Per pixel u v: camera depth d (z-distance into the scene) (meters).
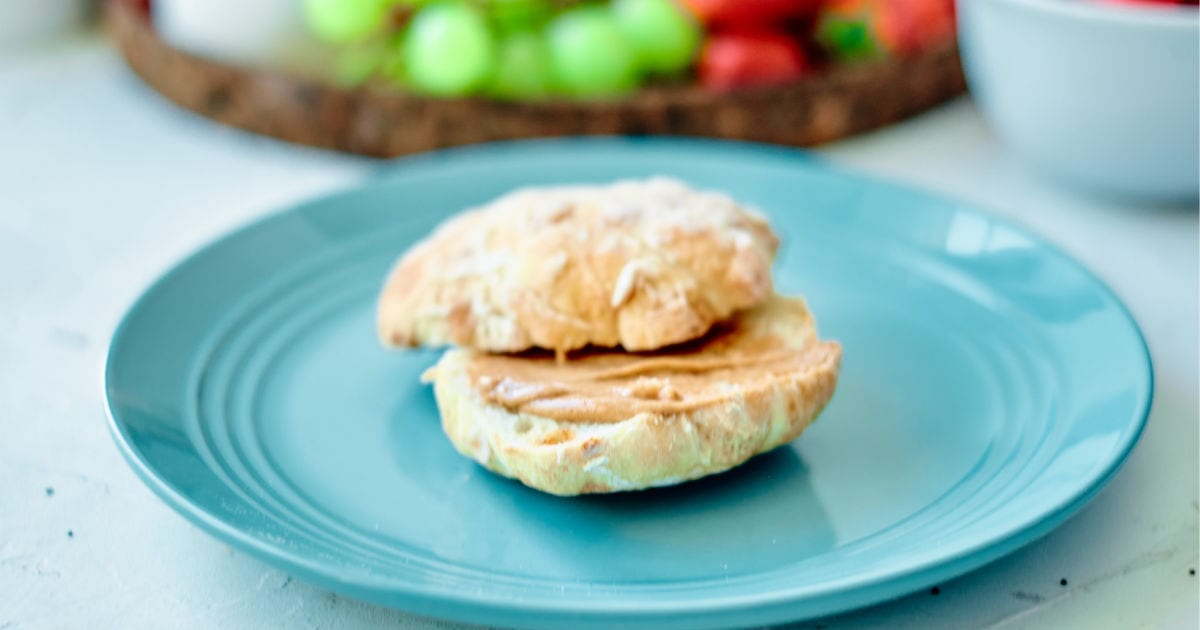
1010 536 0.47
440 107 0.67
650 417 0.50
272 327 0.56
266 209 0.65
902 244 0.59
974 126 0.71
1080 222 0.63
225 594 0.49
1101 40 0.59
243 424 0.53
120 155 0.70
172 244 0.63
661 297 0.52
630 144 0.64
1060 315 0.55
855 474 0.51
